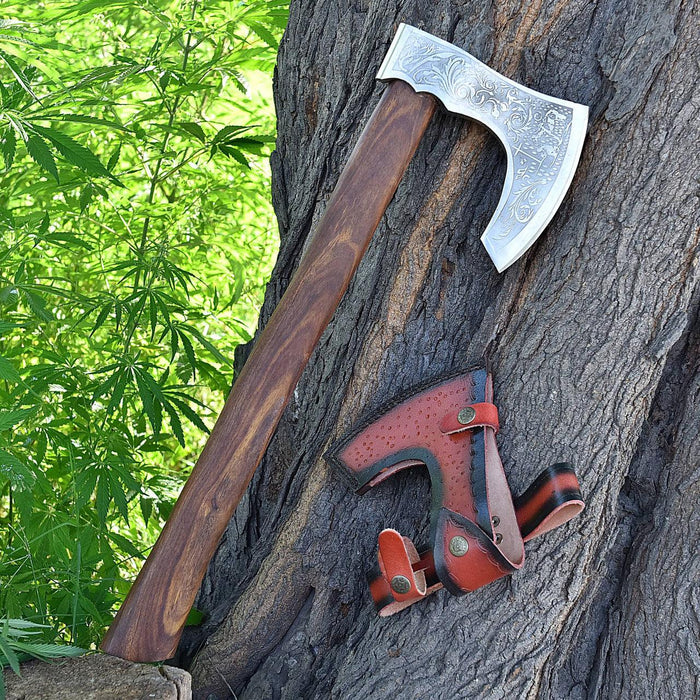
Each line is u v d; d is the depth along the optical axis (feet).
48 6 7.43
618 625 4.36
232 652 4.83
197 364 6.69
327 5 5.13
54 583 5.15
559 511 4.00
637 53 4.04
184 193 8.81
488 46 4.31
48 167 4.66
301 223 5.33
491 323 4.42
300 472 5.02
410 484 4.61
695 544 4.20
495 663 4.15
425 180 4.50
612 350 4.12
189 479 4.06
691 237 4.01
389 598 4.15
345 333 4.88
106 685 3.92
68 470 5.89
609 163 4.10
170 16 7.86
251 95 9.21
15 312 7.25
